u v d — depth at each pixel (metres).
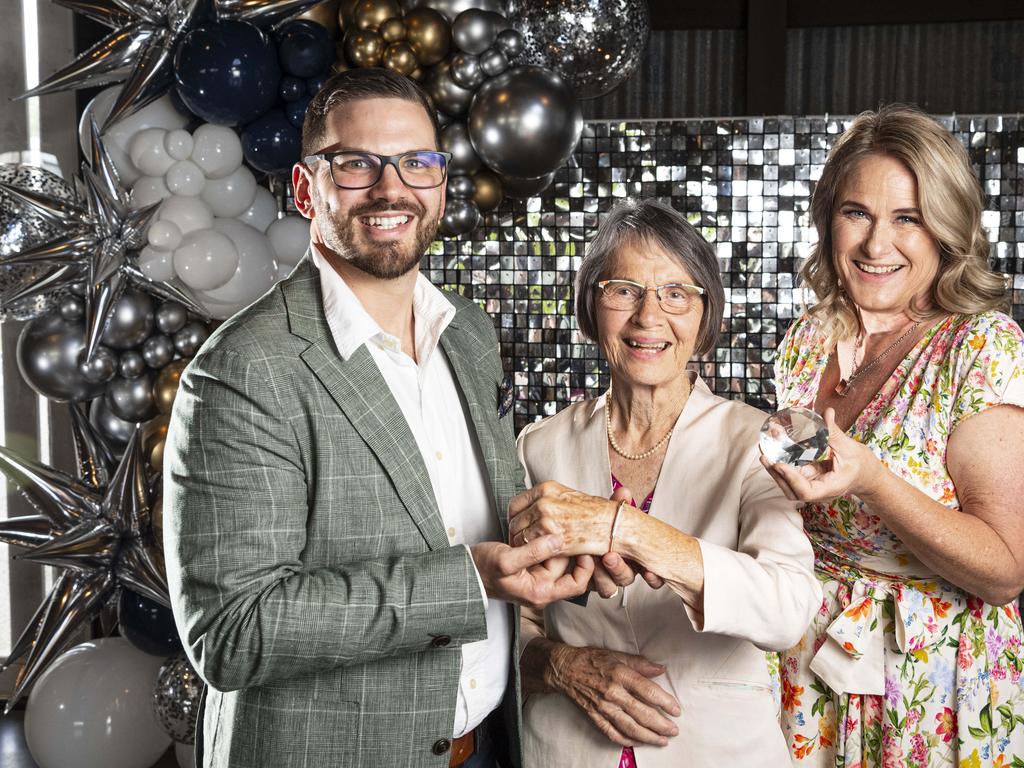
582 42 3.10
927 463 1.71
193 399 1.34
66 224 2.76
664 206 1.61
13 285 2.76
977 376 1.67
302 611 1.26
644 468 1.64
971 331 1.70
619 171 3.55
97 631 3.62
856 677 1.71
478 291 3.60
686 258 1.57
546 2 3.07
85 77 2.77
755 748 1.49
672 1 4.25
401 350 1.55
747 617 1.35
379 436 1.38
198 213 2.80
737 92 4.29
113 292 2.76
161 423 2.89
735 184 3.51
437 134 1.51
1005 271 3.41
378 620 1.27
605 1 3.06
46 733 2.91
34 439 3.68
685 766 1.48
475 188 3.15
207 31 2.73
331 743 1.35
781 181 3.49
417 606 1.28
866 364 1.88
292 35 2.87
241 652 1.25
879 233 1.77
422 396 1.55
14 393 3.66
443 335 1.63
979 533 1.59
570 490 1.38
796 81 4.29
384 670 1.36
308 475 1.35
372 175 1.42
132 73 2.76
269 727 1.35
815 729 1.77
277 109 2.91
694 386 1.68
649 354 1.58
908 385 1.76
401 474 1.38
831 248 1.92
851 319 1.92
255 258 2.88
